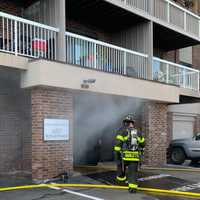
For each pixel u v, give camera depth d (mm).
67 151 9391
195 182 9297
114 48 11086
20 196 7141
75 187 8188
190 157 13656
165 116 13172
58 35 9508
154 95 11961
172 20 14195
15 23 8555
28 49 9484
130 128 8031
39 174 8641
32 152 8812
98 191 7828
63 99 9375
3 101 9969
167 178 9820
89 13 12289
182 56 18484
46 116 8922
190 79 14766
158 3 13477
